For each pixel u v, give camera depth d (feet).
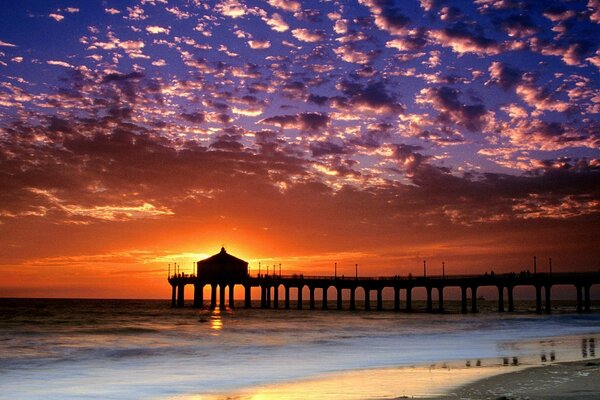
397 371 105.09
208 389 87.86
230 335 197.36
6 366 116.37
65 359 127.34
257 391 85.35
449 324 277.64
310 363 121.49
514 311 415.23
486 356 131.23
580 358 122.72
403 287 426.51
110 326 235.61
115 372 108.27
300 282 454.40
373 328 244.83
